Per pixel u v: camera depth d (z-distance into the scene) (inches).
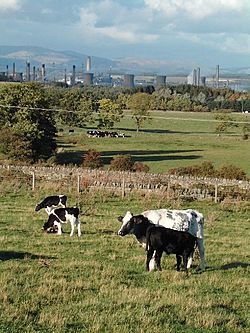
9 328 486.9
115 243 955.3
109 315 530.6
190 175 2090.3
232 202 1565.0
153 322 521.3
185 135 5196.9
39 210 1306.6
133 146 4040.4
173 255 856.9
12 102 2861.7
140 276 705.6
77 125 5452.8
